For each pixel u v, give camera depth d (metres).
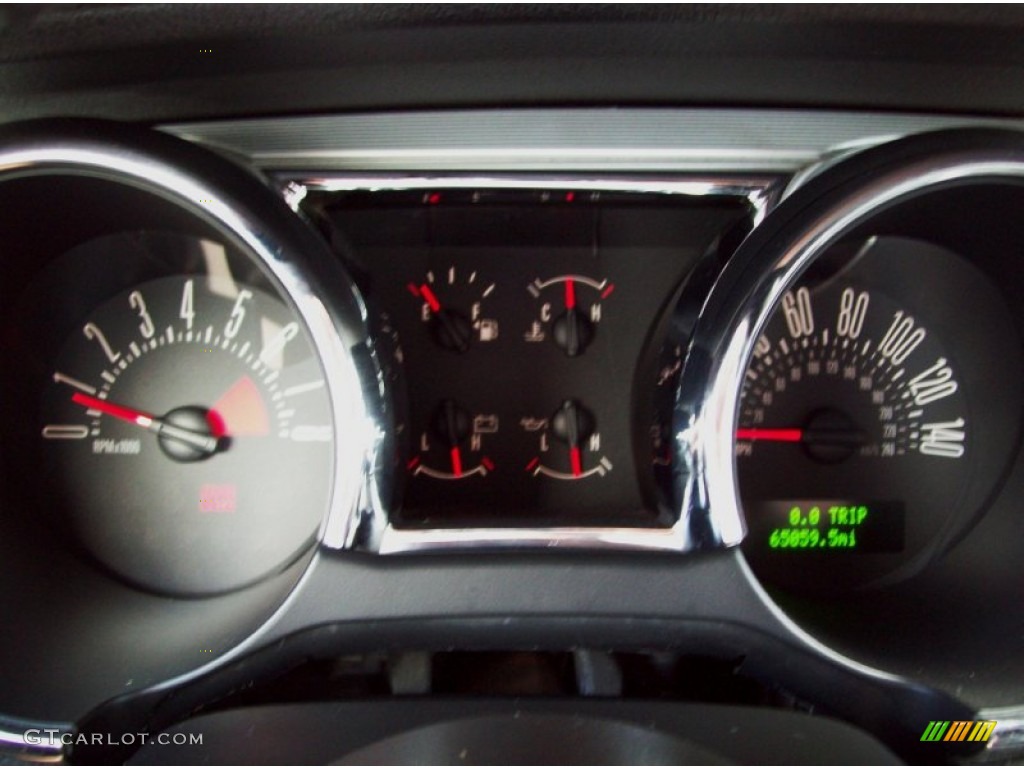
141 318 0.32
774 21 0.24
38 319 0.32
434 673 0.29
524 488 0.31
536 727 0.24
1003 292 0.32
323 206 0.28
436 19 0.24
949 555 0.32
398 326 0.31
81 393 0.32
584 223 0.29
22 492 0.31
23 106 0.28
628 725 0.24
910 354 0.32
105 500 0.32
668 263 0.31
